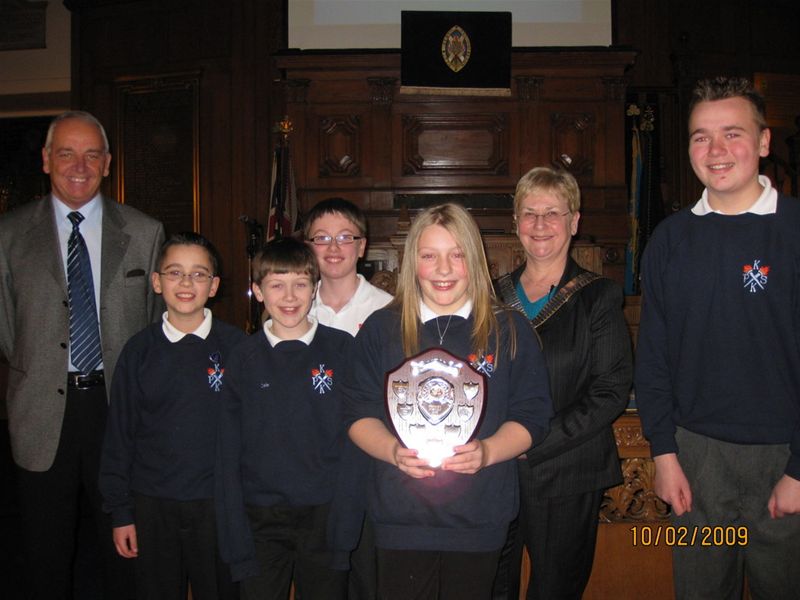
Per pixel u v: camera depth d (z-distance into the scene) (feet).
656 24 22.53
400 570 5.32
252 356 6.21
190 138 22.93
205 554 6.46
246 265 22.62
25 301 6.98
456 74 20.88
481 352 5.49
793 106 23.56
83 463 7.00
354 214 7.20
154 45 23.50
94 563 10.05
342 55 21.11
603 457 6.21
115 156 23.61
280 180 19.21
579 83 21.30
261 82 22.68
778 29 23.59
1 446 17.07
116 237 7.32
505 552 6.24
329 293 7.32
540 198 6.44
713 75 22.86
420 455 5.08
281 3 22.50
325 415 6.13
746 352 5.52
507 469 5.44
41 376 6.89
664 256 5.96
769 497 5.59
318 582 5.98
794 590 5.67
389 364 5.55
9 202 25.12
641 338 6.11
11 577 9.39
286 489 5.96
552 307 6.29
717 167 5.49
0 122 25.16
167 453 6.42
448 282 5.46
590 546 6.23
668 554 7.72
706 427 5.69
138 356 6.63
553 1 21.84
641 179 21.30
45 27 24.39
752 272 5.49
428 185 21.39
